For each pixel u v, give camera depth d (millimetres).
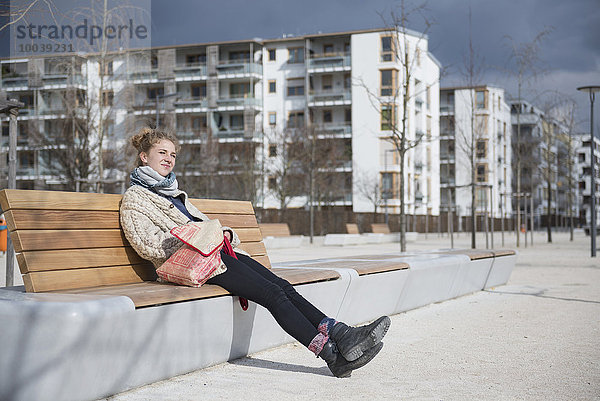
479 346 5188
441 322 6383
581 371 4328
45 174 30312
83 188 21250
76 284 3941
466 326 6156
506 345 5234
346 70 60188
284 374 4168
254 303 4609
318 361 4594
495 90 63406
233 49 64188
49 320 3143
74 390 3281
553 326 6176
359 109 59844
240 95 63594
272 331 4949
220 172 50531
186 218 4480
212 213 5383
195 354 4133
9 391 3176
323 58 60688
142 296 3639
